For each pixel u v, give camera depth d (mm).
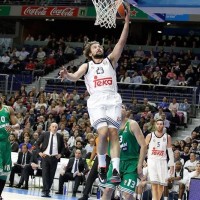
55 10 35969
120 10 8016
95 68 7418
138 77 28203
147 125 21312
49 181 16281
